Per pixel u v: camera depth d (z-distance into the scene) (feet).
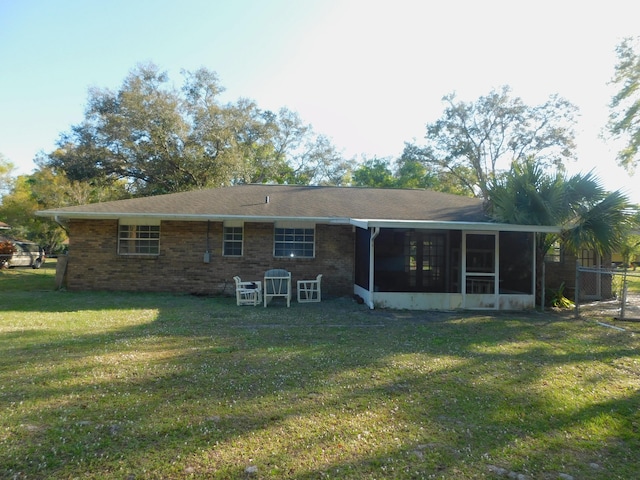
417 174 146.92
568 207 38.42
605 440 13.10
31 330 26.68
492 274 39.42
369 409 14.84
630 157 78.69
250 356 21.12
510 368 20.11
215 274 45.57
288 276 39.47
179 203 46.65
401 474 10.84
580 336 27.81
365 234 41.86
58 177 106.32
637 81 74.49
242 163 110.42
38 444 11.75
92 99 101.91
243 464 11.07
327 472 10.81
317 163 150.20
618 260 82.84
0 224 99.40
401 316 34.55
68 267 45.93
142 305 37.60
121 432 12.59
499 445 12.54
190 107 107.04
